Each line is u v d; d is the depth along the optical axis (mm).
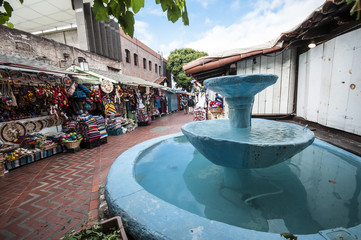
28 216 2318
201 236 1258
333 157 2734
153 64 20531
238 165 1993
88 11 9398
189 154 3637
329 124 3664
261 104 5410
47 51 7324
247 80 2057
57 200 2680
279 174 2547
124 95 9000
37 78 4730
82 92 6477
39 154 4695
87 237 1378
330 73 3621
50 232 2004
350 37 3080
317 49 4051
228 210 1896
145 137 7270
